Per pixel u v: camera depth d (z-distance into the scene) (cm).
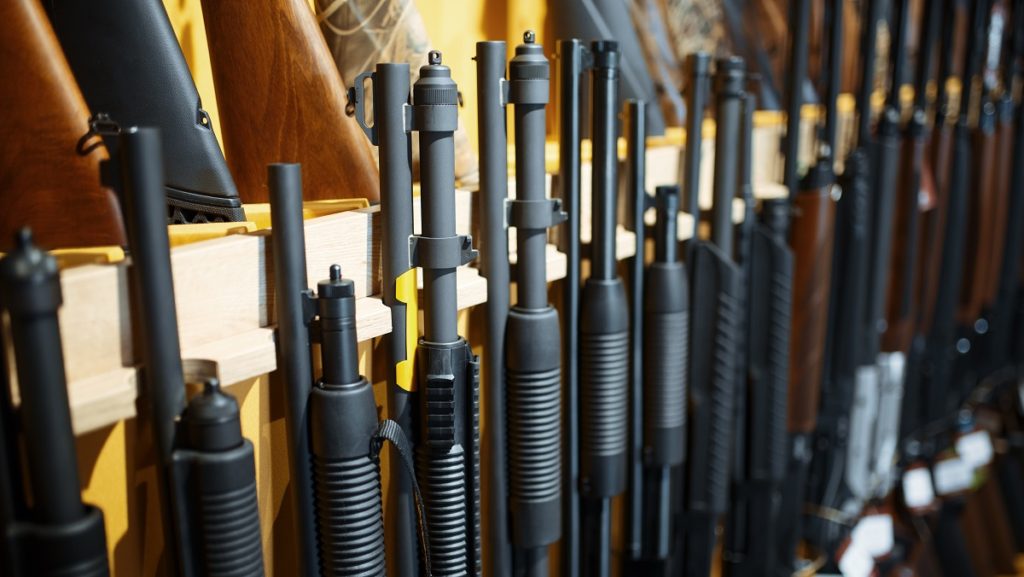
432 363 61
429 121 58
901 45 114
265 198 69
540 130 66
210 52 68
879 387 125
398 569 64
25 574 43
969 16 128
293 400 54
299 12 66
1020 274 158
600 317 75
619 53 72
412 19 72
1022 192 147
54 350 42
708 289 89
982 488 162
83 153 52
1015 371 164
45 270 41
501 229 67
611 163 74
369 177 68
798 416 108
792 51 99
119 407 47
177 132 59
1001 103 138
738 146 92
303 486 55
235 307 54
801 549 121
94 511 45
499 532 73
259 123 68
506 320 69
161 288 47
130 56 59
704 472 92
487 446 71
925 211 129
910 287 124
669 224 81
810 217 102
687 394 91
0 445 42
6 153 52
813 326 105
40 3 55
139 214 45
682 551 95
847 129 121
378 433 55
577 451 78
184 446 48
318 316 53
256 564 50
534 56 65
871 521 130
